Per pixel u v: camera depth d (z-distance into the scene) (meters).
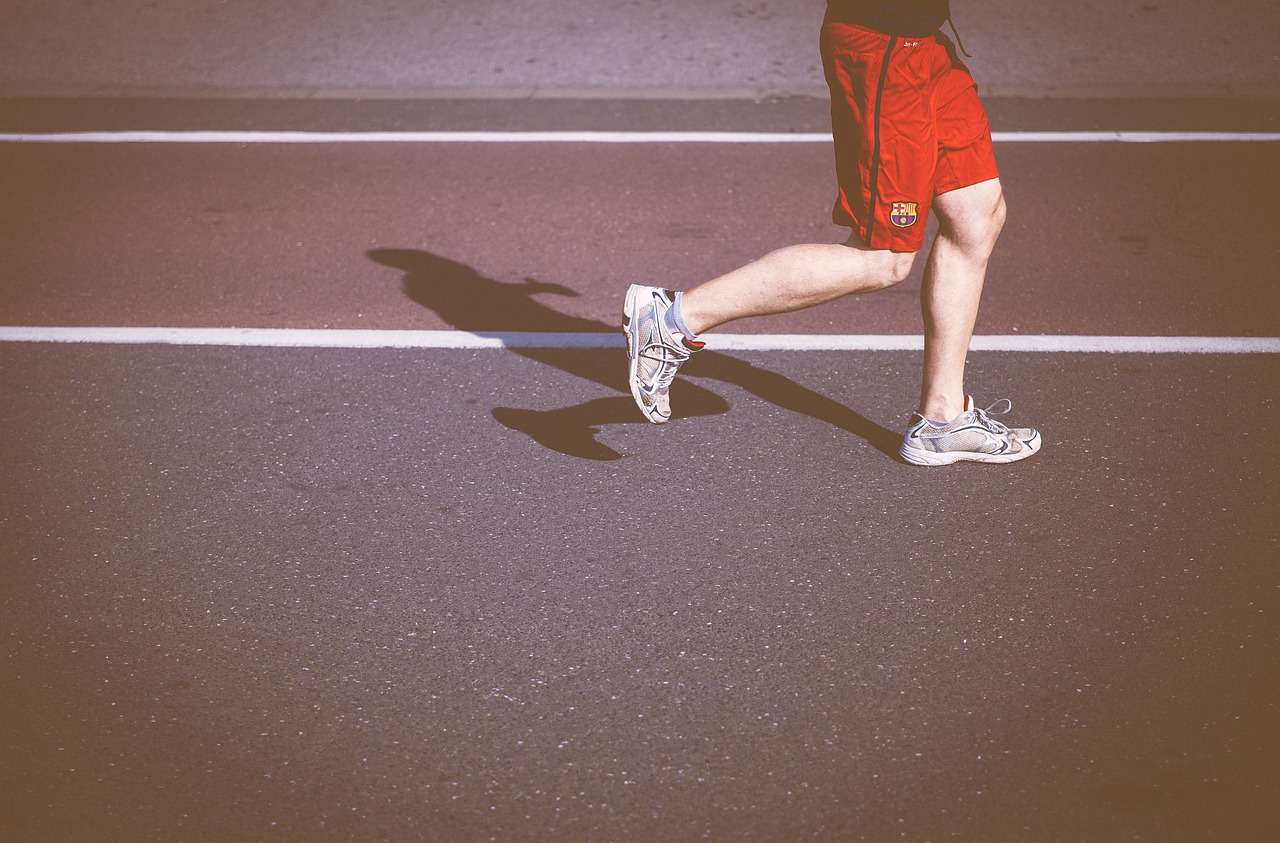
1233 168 6.99
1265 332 5.11
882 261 3.94
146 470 4.25
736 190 6.86
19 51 9.36
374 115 8.12
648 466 4.22
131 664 3.31
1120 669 3.22
